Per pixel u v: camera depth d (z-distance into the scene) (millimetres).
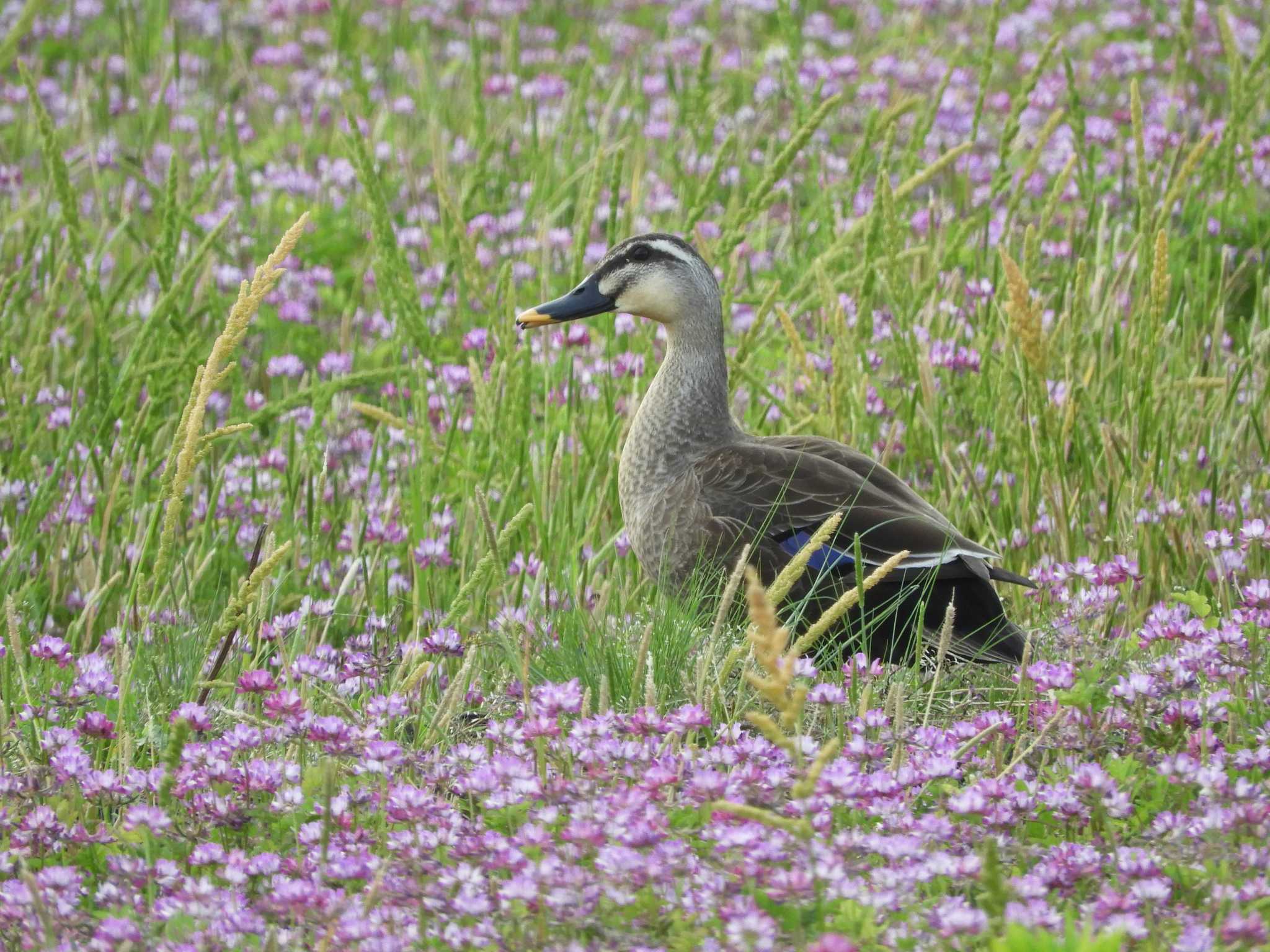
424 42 22359
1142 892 6477
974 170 17562
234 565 11938
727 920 6223
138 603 9094
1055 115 13633
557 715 7832
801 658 8641
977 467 12281
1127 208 16703
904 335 13039
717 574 10719
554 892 6289
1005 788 7355
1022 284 11086
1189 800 7648
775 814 7062
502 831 7508
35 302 15297
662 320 11641
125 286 13359
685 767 7652
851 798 7035
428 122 19859
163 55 21500
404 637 11180
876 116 14680
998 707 9359
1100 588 9930
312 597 11422
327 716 8273
